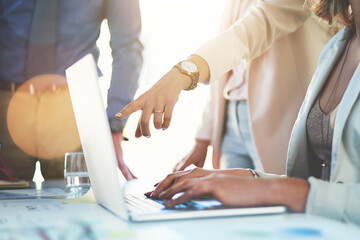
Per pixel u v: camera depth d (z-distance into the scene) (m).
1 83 1.95
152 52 3.67
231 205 0.64
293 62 1.68
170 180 0.87
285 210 0.62
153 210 0.64
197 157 1.90
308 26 1.66
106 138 0.63
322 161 1.07
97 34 2.06
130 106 1.08
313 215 0.60
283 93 1.67
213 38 1.45
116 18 2.01
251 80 1.69
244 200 0.63
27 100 1.96
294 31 1.66
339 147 0.87
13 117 1.96
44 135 1.97
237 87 1.78
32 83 1.97
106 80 2.45
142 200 0.81
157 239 0.44
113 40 2.01
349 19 1.13
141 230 0.50
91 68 0.69
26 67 1.97
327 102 1.07
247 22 1.54
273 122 1.68
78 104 0.85
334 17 1.17
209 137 1.90
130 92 1.94
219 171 0.95
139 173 3.85
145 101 1.10
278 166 1.68
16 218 0.63
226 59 1.40
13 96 1.95
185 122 3.99
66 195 1.06
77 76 0.83
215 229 0.49
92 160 0.81
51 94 1.97
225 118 1.88
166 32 3.69
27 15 1.94
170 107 1.13
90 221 0.57
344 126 0.88
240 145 1.82
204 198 0.75
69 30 1.99
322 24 1.63
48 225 0.55
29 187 1.36
